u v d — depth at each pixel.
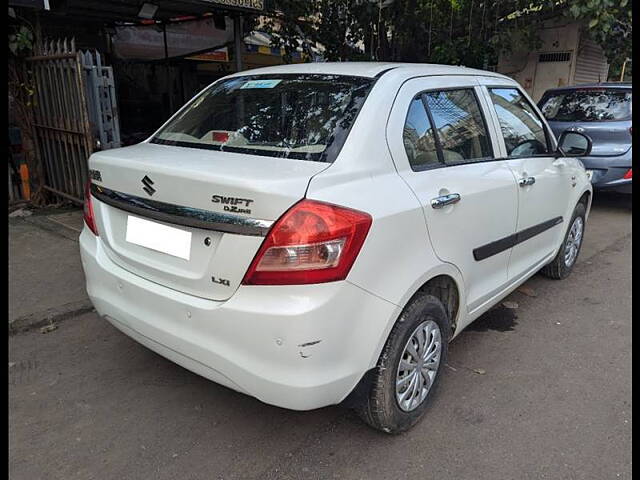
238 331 2.13
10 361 3.24
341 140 2.41
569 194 4.33
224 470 2.39
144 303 2.47
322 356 2.12
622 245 5.92
